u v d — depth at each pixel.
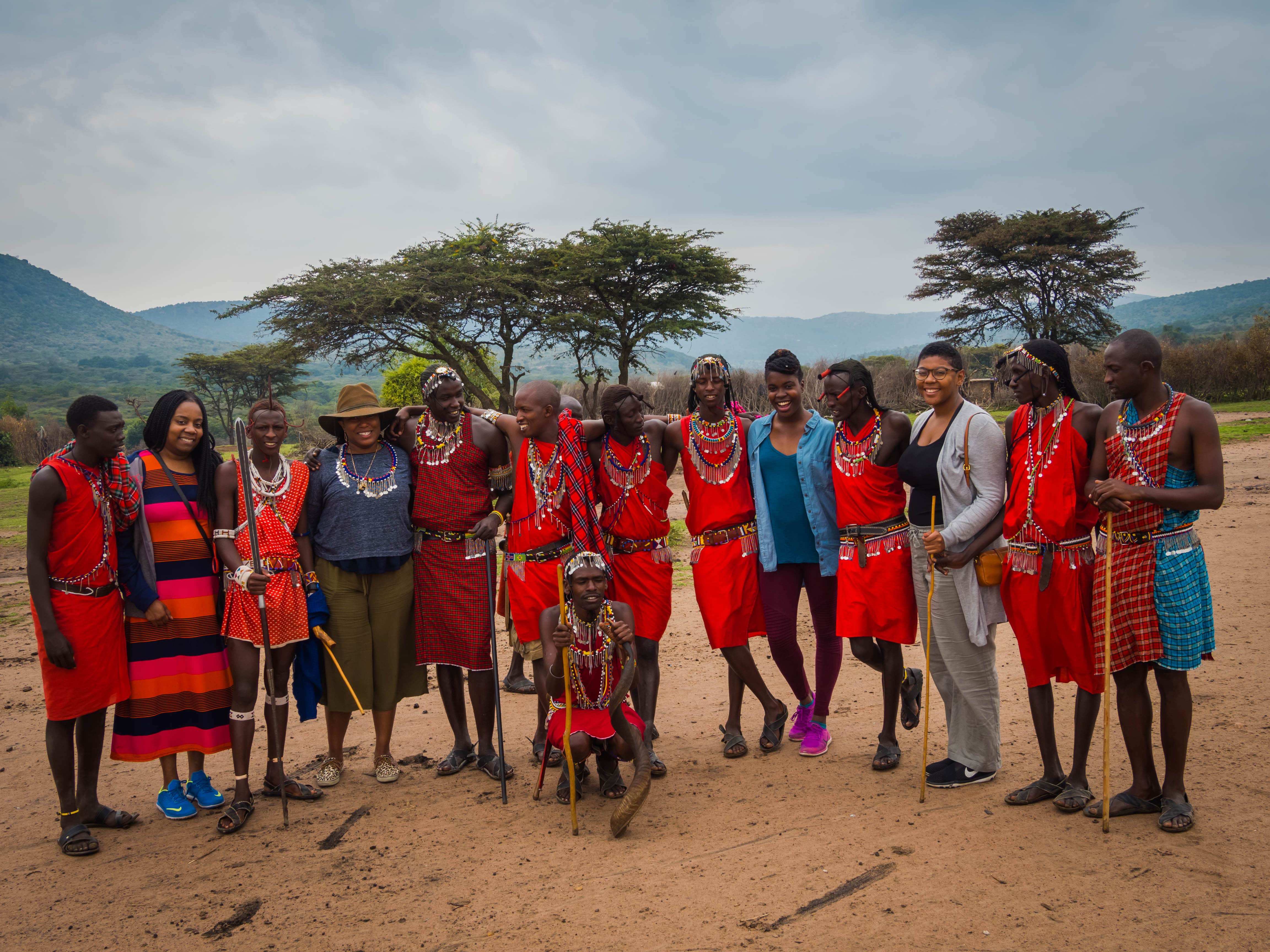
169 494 4.57
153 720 4.55
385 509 4.91
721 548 5.13
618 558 5.21
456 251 33.94
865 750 5.14
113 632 4.41
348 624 4.91
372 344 34.12
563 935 3.35
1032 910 3.30
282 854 4.18
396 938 3.39
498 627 8.86
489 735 5.21
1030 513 4.24
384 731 5.06
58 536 4.23
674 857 3.94
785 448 5.12
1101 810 4.02
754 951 3.16
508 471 5.19
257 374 48.00
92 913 3.69
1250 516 11.59
